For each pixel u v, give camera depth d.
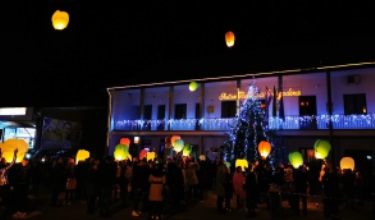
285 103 21.23
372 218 10.41
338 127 18.62
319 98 20.34
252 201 10.48
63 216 9.90
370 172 15.57
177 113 24.92
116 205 12.09
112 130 24.38
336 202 10.29
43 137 22.95
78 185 12.75
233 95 22.77
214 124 21.92
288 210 11.78
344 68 17.66
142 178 10.42
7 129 25.23
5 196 10.79
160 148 23.94
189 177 12.96
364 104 19.17
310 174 14.11
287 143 20.30
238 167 11.42
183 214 10.66
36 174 15.26
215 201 13.51
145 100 26.23
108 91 24.83
